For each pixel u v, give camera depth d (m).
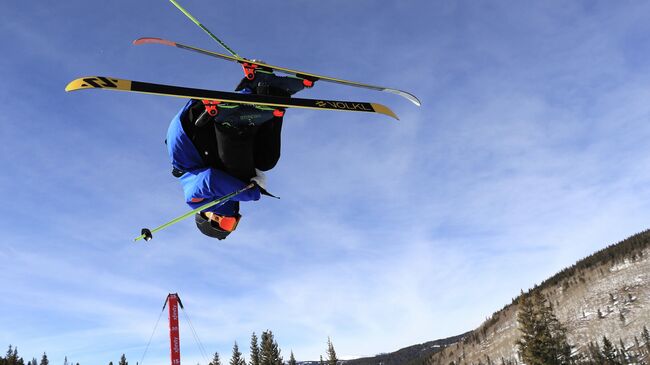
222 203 5.21
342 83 4.97
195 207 5.25
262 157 5.28
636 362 116.62
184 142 4.93
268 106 4.54
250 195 5.20
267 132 5.09
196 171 5.13
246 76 4.59
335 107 4.89
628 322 153.12
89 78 3.87
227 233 5.48
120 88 3.91
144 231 5.30
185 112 4.88
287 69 4.70
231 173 5.10
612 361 92.81
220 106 4.44
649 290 167.75
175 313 15.59
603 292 184.75
